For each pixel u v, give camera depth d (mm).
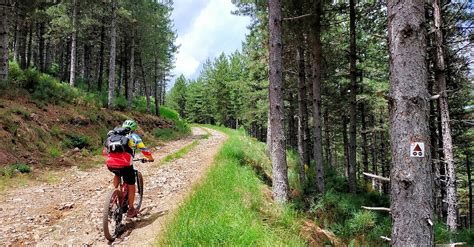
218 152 15820
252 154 16062
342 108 19734
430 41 11148
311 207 9859
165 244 4914
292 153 19297
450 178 9594
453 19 10391
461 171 23484
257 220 6102
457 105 13266
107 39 34531
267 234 5375
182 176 10531
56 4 24656
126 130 6004
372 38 13102
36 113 14094
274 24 8859
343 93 19078
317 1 11867
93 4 24672
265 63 18062
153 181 9781
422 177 3701
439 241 8141
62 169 11305
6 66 15797
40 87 17031
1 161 10078
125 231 5902
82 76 35344
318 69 12250
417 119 3766
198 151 17641
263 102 24938
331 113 24578
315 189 12422
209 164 12477
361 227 8820
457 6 10367
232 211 6086
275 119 8797
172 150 18281
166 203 7488
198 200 6812
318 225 8547
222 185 8500
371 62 16188
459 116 13398
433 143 12062
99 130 17281
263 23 15820
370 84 15445
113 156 5840
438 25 9781
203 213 5988
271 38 8906
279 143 8695
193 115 77438
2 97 14031
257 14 16672
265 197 8773
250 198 7797
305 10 12000
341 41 15922
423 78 3830
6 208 7199
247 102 28266
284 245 5035
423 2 3918
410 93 3793
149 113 33000
